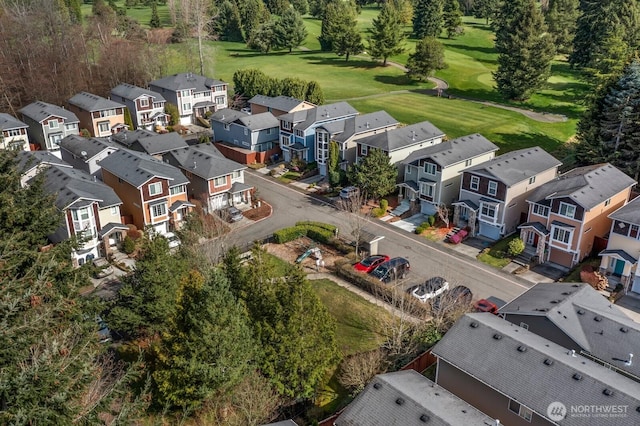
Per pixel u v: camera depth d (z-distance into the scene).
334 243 49.12
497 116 80.19
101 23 109.81
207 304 27.17
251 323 30.06
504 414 26.86
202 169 56.72
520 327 31.14
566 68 105.81
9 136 70.50
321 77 106.81
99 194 49.38
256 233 52.47
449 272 44.47
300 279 30.08
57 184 48.84
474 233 51.25
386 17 109.50
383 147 58.19
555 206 44.81
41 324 17.78
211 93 91.69
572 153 64.88
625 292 41.56
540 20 84.25
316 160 67.19
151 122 86.12
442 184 52.84
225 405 28.47
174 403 27.62
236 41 144.75
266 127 71.81
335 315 39.19
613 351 29.27
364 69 111.75
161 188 51.94
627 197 48.72
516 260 46.28
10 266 18.77
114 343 35.44
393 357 32.69
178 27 128.50
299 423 29.27
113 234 49.94
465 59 115.56
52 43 95.38
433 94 93.81
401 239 50.66
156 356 30.44
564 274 44.25
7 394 14.31
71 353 19.27
